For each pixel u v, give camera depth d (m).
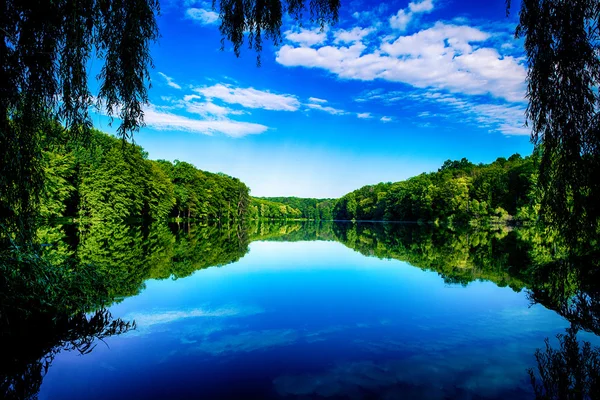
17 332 5.25
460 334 5.92
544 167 5.46
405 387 4.07
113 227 30.06
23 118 5.19
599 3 4.64
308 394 3.90
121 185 35.31
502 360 4.83
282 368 4.59
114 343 5.41
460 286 9.93
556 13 4.79
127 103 5.62
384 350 5.22
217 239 27.34
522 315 7.06
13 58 4.72
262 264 14.34
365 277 11.44
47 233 20.91
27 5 4.78
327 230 53.91
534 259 15.24
